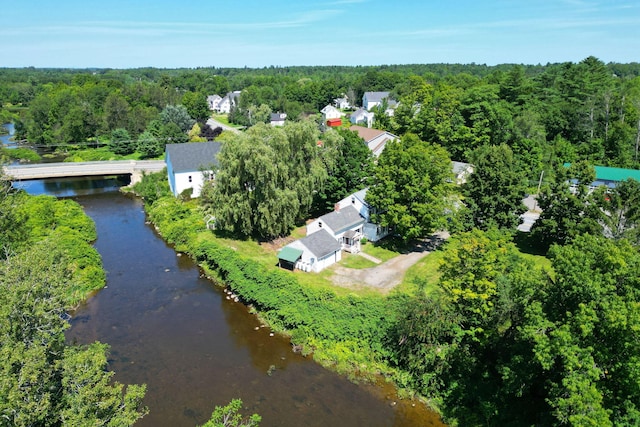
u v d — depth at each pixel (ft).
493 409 81.87
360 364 97.81
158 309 120.88
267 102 495.00
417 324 89.97
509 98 255.29
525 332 69.36
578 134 238.48
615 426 59.82
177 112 347.56
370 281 128.26
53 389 56.24
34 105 358.43
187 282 136.36
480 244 88.69
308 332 107.34
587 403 59.47
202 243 147.84
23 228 122.72
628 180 124.67
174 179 207.62
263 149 144.36
